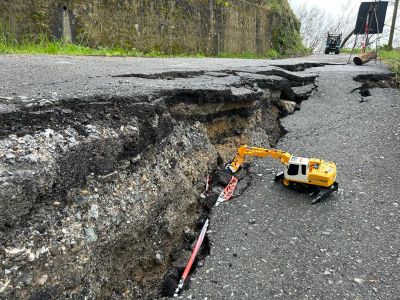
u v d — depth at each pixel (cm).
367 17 1778
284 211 468
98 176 335
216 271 368
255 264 379
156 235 379
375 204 496
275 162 591
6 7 899
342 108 836
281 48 2286
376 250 409
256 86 655
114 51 1095
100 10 1116
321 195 486
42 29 977
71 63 680
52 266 266
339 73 1069
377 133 720
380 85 1038
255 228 433
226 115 575
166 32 1366
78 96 372
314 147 656
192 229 432
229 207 468
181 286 355
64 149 306
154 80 534
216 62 978
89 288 289
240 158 527
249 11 1898
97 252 303
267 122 705
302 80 913
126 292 333
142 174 383
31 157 280
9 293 238
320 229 438
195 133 508
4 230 251
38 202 277
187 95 485
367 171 582
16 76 478
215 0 1612
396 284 362
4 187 249
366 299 343
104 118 368
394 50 2438
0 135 288
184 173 450
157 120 411
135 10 1224
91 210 312
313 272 372
